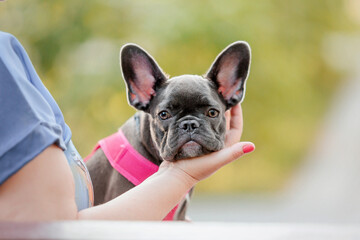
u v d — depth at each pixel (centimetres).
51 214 173
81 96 885
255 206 876
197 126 296
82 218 186
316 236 122
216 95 327
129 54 346
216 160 227
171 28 895
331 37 1256
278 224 138
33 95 188
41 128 178
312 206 809
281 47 1119
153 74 345
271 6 1073
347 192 838
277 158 1168
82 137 907
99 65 895
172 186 215
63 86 903
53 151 181
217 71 337
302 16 1176
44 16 923
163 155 301
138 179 328
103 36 921
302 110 1154
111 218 191
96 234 124
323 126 1204
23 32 920
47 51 915
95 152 368
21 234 123
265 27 1021
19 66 198
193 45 934
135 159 332
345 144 1077
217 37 923
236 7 959
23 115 179
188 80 325
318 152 1140
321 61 1242
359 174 898
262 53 1020
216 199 995
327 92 1287
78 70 905
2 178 171
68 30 916
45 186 174
